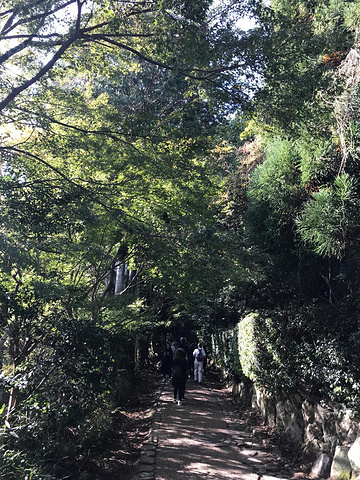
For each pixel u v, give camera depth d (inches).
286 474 260.5
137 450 318.3
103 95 347.6
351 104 231.1
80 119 332.2
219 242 330.3
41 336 263.7
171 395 546.0
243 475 255.4
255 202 346.6
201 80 263.4
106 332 275.1
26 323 255.6
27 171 300.8
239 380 558.6
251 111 255.9
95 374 250.5
